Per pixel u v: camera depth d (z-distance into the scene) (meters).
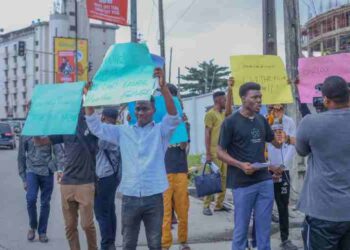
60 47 49.91
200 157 16.34
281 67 6.31
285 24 9.01
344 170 3.92
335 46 22.94
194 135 21.78
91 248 5.99
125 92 4.54
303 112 5.96
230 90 6.22
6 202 11.12
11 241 7.54
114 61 4.73
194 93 66.19
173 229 7.93
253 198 5.44
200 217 8.72
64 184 5.90
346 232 3.95
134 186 4.85
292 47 8.93
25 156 7.58
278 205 6.67
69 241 6.05
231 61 6.23
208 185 6.79
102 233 6.50
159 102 6.23
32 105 5.30
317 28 23.59
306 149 4.14
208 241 7.53
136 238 4.97
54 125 5.09
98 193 6.32
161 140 4.98
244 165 5.27
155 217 4.90
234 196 5.48
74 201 5.92
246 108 5.42
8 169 19.23
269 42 9.22
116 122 6.61
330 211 3.91
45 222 7.51
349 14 22.50
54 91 5.23
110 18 14.59
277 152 6.56
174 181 6.51
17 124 48.44
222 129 5.48
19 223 8.80
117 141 5.05
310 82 5.88
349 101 4.14
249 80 6.21
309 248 4.10
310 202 4.05
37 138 7.17
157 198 4.89
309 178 4.12
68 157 5.89
